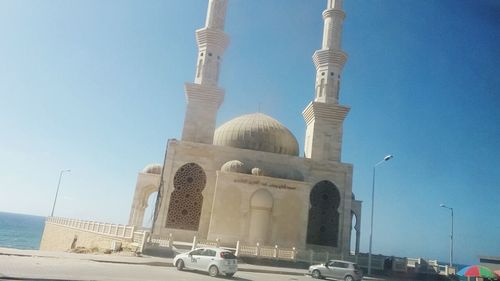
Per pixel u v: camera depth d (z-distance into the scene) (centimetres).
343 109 4784
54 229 5947
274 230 4012
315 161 4578
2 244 10581
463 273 2698
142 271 2069
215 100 4734
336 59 4966
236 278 2191
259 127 4806
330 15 5162
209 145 4412
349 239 4356
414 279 3669
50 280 1534
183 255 2352
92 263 2211
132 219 5044
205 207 4191
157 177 5197
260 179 4122
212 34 4875
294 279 2497
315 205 4462
